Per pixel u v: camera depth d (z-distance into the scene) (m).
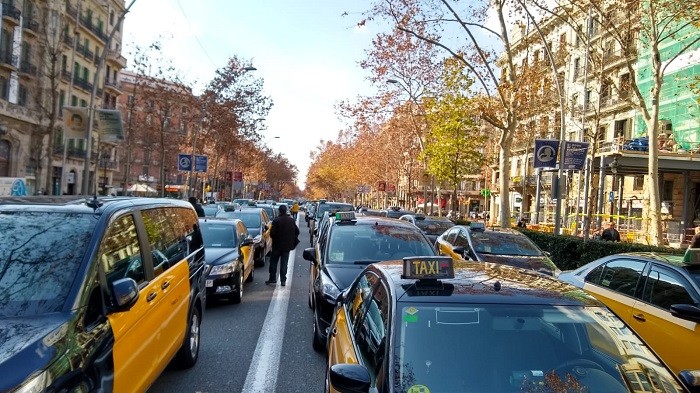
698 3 13.09
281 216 11.99
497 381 2.91
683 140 26.38
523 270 4.26
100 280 3.60
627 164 24.45
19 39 34.81
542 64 21.58
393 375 2.89
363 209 31.77
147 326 4.23
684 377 3.00
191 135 45.09
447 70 23.02
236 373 5.93
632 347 3.17
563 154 15.67
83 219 3.93
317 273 7.45
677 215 29.78
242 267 10.41
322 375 5.92
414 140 40.75
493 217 54.00
